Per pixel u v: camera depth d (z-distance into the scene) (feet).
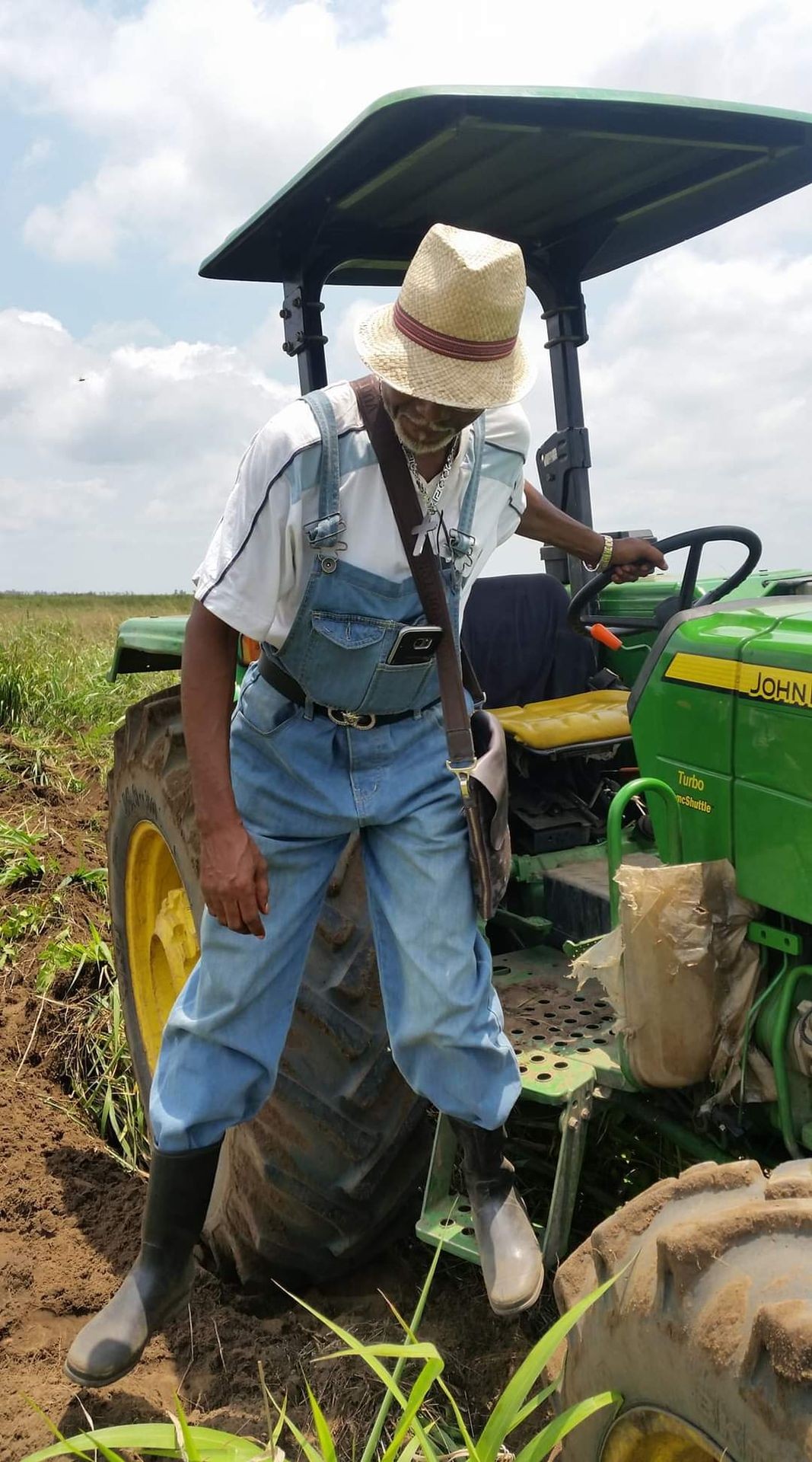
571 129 9.00
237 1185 8.86
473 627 11.37
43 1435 7.91
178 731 10.29
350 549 6.42
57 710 24.20
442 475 6.52
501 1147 7.13
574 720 10.55
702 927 7.07
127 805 11.46
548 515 8.64
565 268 12.07
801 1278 5.04
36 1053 13.15
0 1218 10.29
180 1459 6.84
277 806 7.04
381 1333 8.61
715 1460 5.27
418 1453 7.27
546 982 9.26
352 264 11.48
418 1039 6.96
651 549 8.91
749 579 11.42
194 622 6.63
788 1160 7.34
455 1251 7.27
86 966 14.32
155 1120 7.38
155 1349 8.77
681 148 9.86
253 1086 7.40
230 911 6.74
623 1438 5.75
